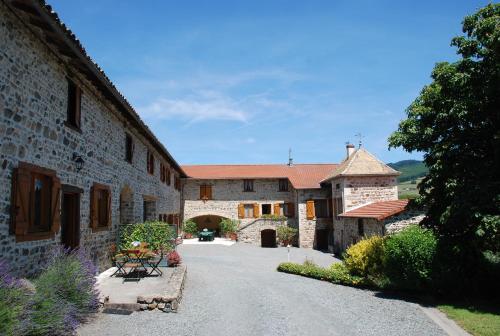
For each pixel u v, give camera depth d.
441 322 8.07
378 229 17.38
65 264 6.98
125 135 13.72
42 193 7.84
